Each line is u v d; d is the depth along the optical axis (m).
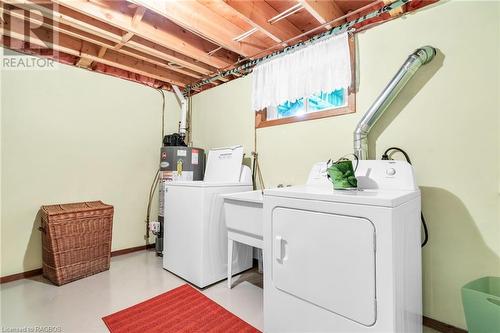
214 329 1.63
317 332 1.29
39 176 2.58
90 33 2.52
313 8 1.96
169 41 2.54
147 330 1.61
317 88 2.19
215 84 3.61
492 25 1.49
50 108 2.67
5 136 2.39
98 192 3.02
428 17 1.72
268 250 1.54
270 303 1.51
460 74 1.59
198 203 2.26
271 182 2.70
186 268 2.36
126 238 3.26
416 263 1.44
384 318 1.08
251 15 2.08
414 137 1.76
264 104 2.62
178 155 3.24
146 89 3.53
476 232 1.52
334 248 1.24
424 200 1.71
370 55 2.00
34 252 2.51
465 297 1.33
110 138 3.14
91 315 1.78
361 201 1.16
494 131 1.48
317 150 2.31
